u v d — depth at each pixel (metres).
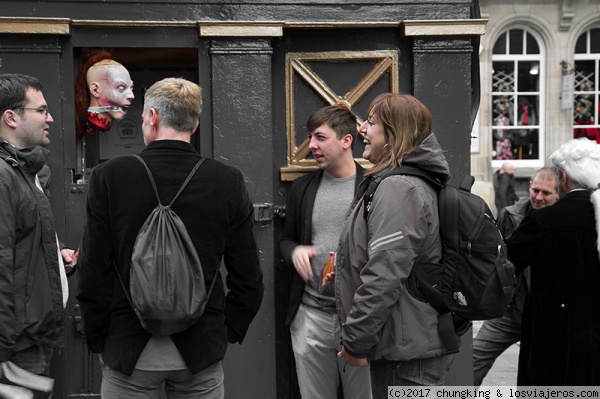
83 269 2.75
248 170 3.96
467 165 4.07
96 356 3.88
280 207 4.04
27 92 3.28
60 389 3.85
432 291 2.79
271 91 4.00
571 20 19.16
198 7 3.92
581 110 19.94
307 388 3.82
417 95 4.04
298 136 4.10
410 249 2.72
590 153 3.72
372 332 2.72
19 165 3.15
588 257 3.65
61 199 3.85
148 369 2.70
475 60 4.20
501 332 4.61
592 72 19.89
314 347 3.75
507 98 19.50
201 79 3.95
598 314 3.65
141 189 2.72
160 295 2.59
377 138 2.97
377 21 4.03
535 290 3.80
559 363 3.71
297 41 4.07
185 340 2.71
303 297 3.81
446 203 2.85
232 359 3.97
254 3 3.96
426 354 2.79
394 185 2.79
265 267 3.98
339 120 3.71
